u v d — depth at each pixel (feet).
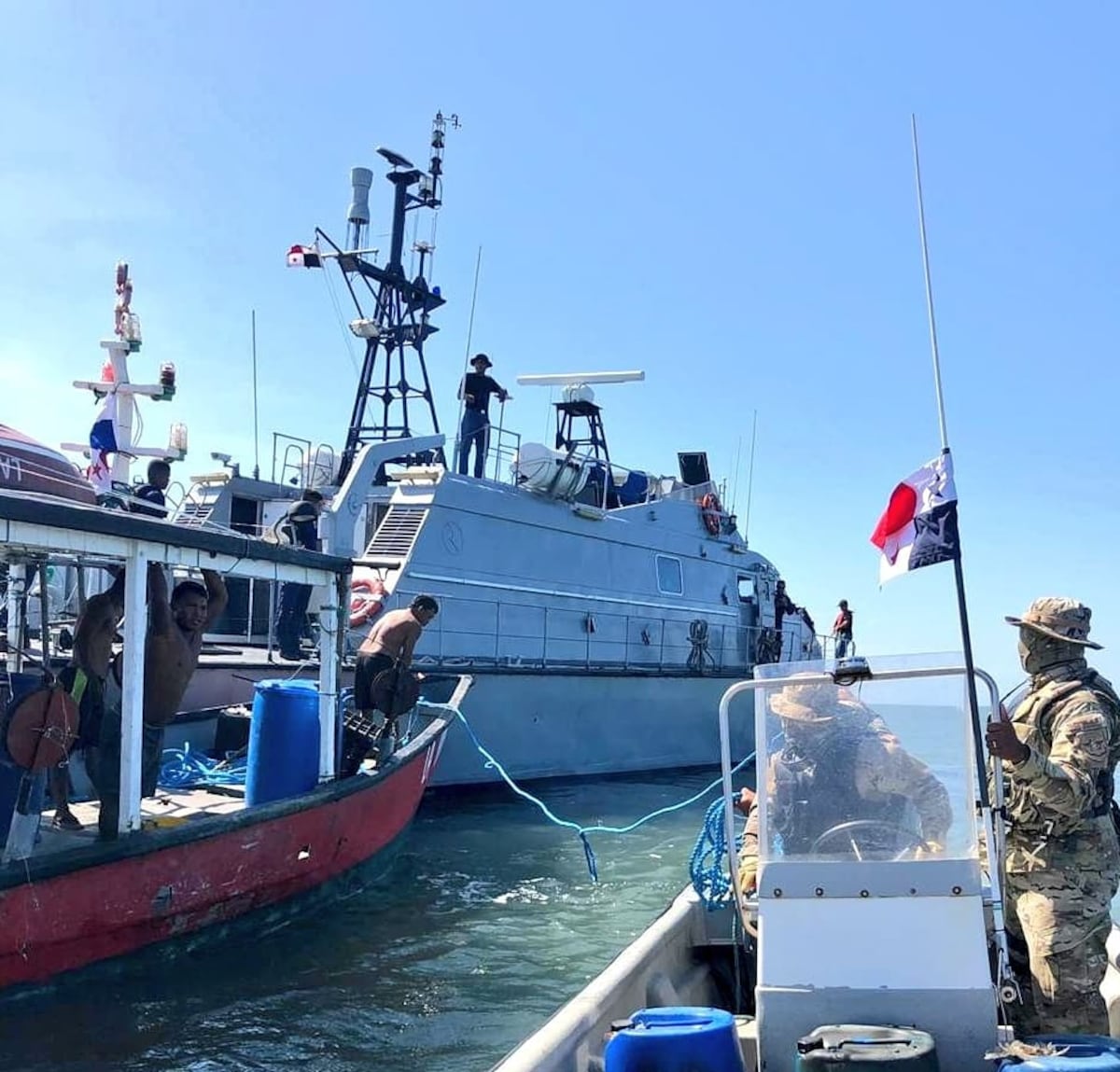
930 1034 11.47
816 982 11.93
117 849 22.81
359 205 65.16
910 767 12.98
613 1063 11.09
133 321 48.16
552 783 53.67
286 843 27.81
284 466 58.90
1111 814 13.11
